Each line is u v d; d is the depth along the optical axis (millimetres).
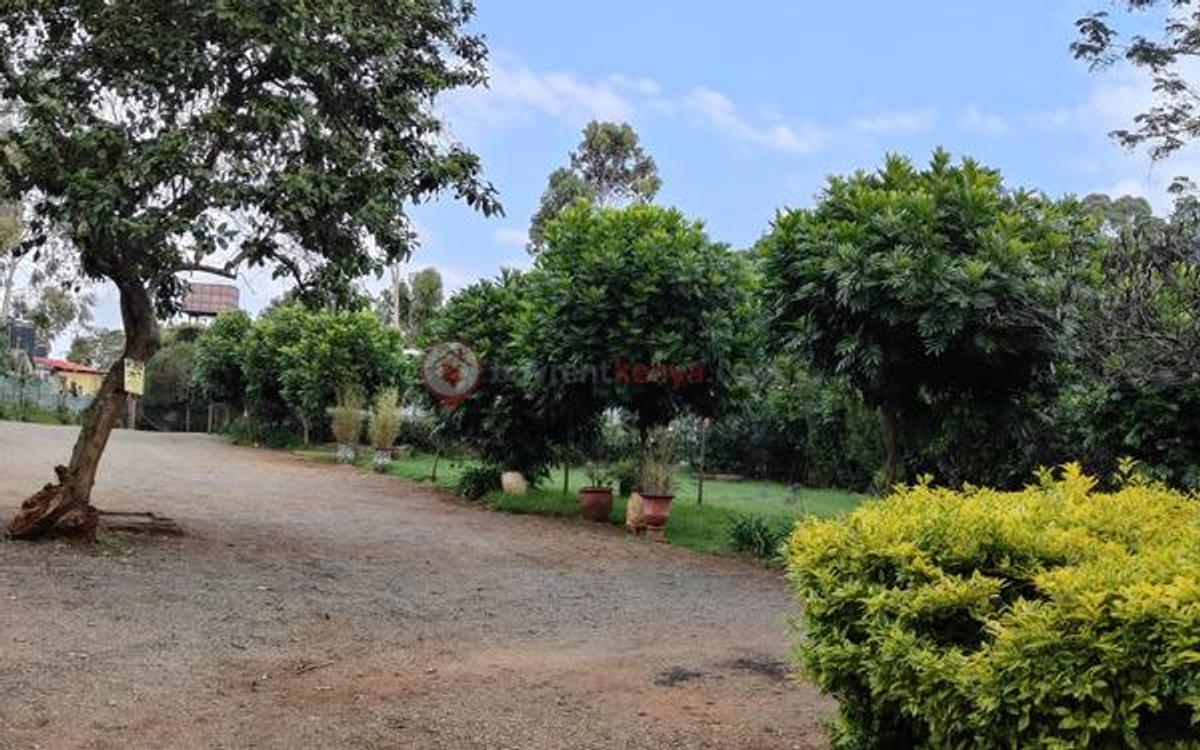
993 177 9906
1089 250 8469
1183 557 3086
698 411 13773
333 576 8516
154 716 4594
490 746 4473
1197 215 7504
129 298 8828
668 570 10305
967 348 9336
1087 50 10977
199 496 13688
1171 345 6152
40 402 35438
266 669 5531
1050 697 2809
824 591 3768
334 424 23141
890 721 3652
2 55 7719
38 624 5957
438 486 18078
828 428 20641
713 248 13172
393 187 8625
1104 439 9977
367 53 8531
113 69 8023
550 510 14617
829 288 9742
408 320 37969
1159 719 2719
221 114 7938
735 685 5762
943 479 12648
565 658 6277
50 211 7977
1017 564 3562
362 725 4668
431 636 6660
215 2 7699
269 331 27641
